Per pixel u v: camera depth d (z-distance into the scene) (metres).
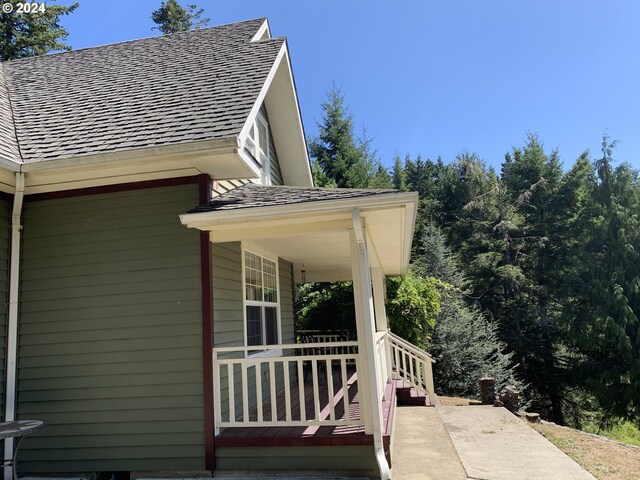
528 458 5.00
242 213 4.43
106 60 7.91
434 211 28.19
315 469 4.32
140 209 5.02
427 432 6.30
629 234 18.44
